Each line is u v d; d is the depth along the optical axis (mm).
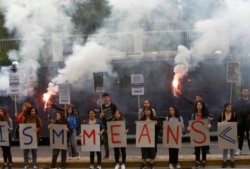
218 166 21141
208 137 20547
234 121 20531
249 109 22266
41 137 30109
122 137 20891
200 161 21172
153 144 20781
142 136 20859
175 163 20797
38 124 21375
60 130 21000
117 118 20891
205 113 20922
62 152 21172
